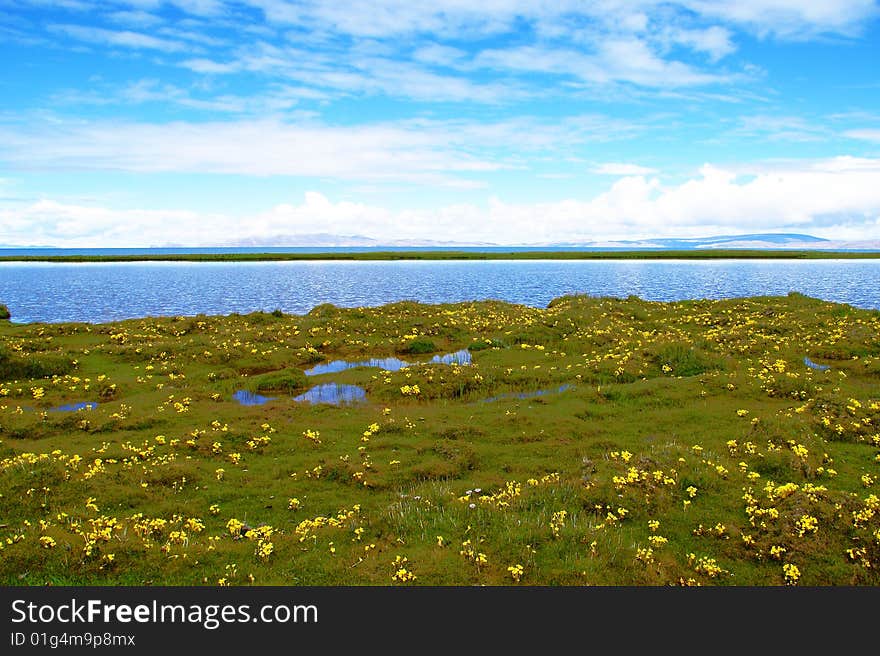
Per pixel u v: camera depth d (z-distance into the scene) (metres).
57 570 11.52
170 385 26.52
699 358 28.27
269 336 35.50
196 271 138.25
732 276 116.62
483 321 40.81
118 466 17.12
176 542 12.82
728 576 11.92
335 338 36.19
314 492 16.20
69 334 36.50
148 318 41.06
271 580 11.59
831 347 31.02
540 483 15.80
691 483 15.48
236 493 15.98
